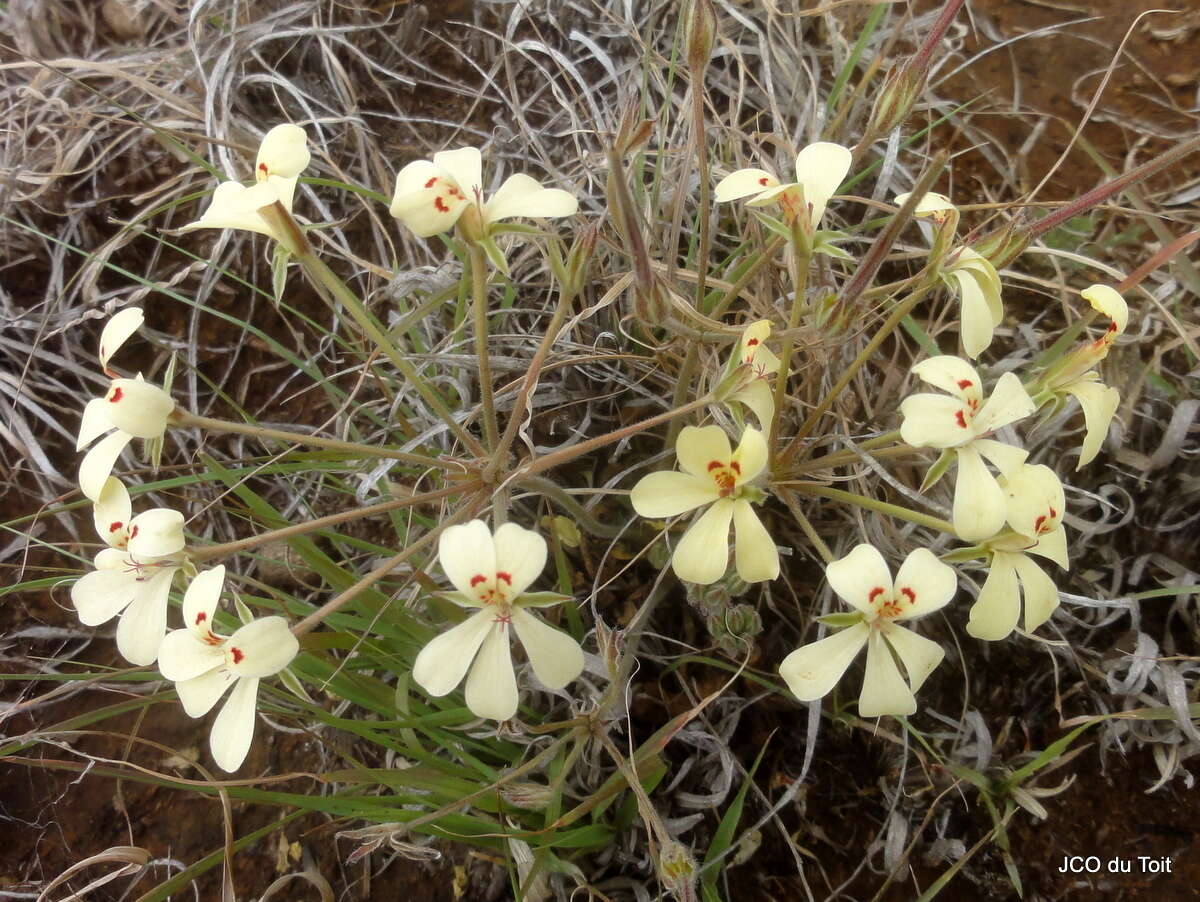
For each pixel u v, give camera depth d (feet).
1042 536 0.55
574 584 0.85
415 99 1.06
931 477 0.57
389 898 0.79
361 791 0.75
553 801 0.66
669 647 0.84
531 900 0.71
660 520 0.81
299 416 0.96
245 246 0.99
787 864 0.79
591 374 0.88
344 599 0.56
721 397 0.60
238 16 1.01
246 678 0.53
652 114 0.97
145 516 0.54
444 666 0.53
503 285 0.91
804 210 0.57
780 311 0.81
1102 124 1.00
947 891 0.78
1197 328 0.83
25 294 0.97
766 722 0.82
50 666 0.87
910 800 0.79
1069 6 1.07
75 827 0.82
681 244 0.94
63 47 1.04
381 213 1.00
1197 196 0.93
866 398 0.83
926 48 0.57
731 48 0.93
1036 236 0.59
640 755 0.66
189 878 0.61
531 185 0.57
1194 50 1.02
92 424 0.57
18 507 0.92
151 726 0.85
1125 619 0.84
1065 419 0.82
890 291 0.66
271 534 0.58
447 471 0.63
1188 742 0.78
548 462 0.60
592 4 1.02
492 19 1.07
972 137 0.99
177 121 0.98
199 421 0.57
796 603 0.81
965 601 0.85
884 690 0.54
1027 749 0.81
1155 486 0.84
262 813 0.82
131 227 0.93
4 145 1.00
